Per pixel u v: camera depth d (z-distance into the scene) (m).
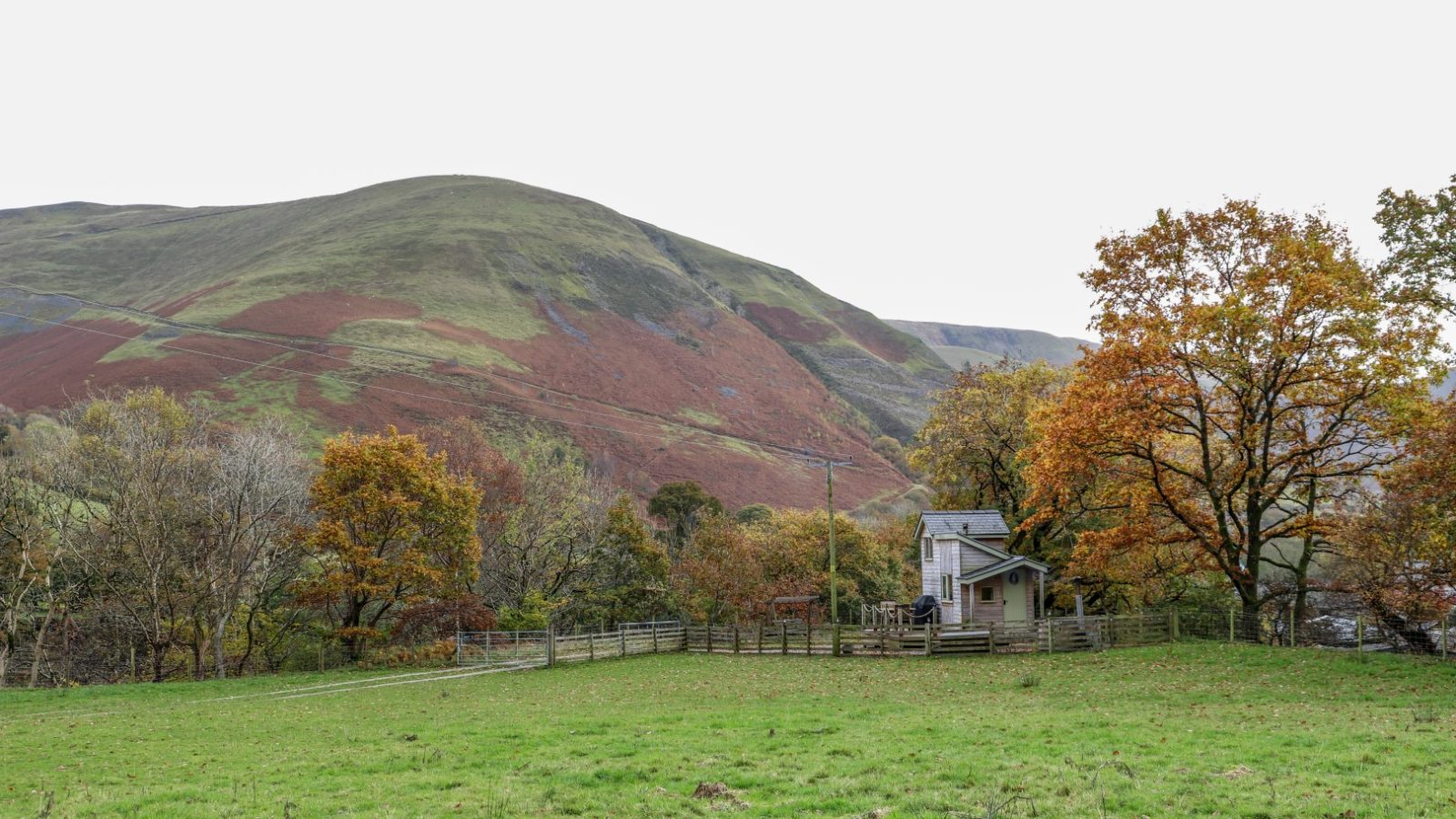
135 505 49.84
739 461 171.88
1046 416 44.03
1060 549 56.09
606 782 16.67
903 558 81.38
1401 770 15.46
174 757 21.44
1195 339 36.66
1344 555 40.06
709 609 69.56
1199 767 16.20
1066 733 20.09
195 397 131.00
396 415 140.38
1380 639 38.50
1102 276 42.53
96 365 144.12
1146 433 38.31
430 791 16.27
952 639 43.25
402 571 52.81
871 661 42.19
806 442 198.25
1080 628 42.06
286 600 59.84
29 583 50.12
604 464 147.12
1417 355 35.72
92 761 21.34
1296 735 19.08
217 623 51.28
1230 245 41.03
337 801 15.67
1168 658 35.53
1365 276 37.72
